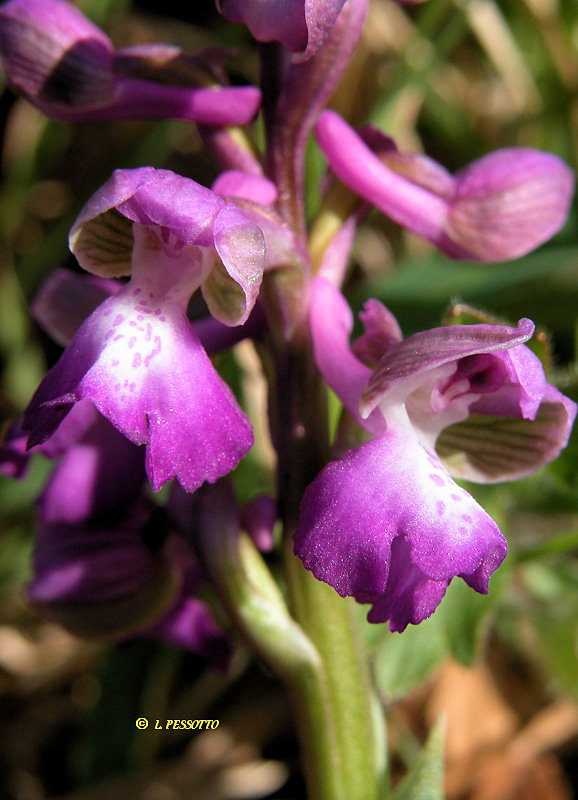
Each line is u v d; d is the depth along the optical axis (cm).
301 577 7
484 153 15
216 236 6
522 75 15
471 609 9
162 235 6
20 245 15
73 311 8
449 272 13
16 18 7
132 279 6
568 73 15
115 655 11
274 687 12
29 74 7
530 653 12
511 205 7
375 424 6
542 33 15
